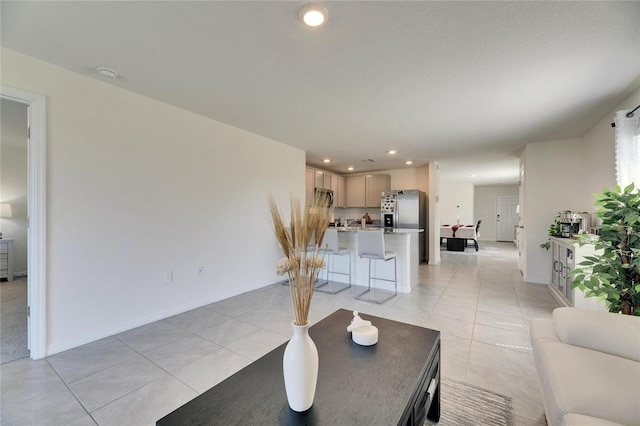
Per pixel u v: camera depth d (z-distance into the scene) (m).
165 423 0.92
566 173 4.24
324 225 1.04
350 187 7.62
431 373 1.41
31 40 1.89
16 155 4.95
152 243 2.89
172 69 2.27
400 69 2.23
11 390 1.76
